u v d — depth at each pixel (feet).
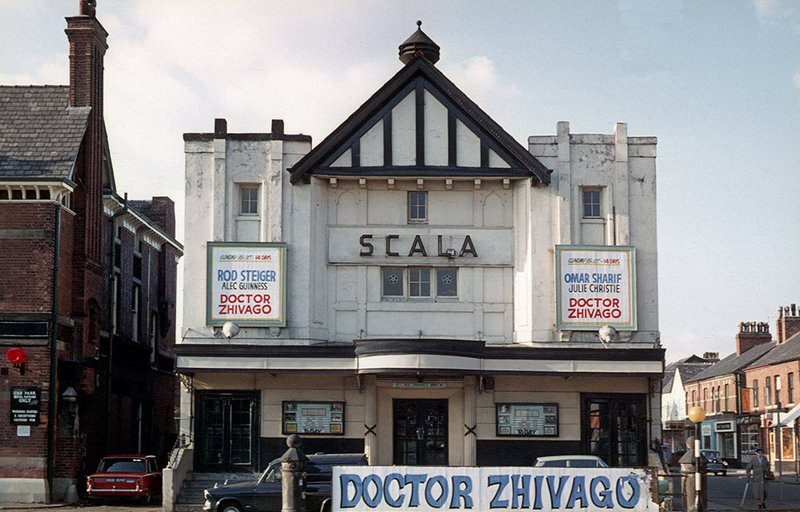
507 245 115.96
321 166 113.39
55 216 113.09
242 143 114.62
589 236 114.83
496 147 114.21
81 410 117.80
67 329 116.06
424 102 114.42
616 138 115.55
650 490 78.69
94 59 123.95
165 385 165.48
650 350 109.19
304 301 112.47
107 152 134.92
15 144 117.08
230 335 109.50
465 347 106.93
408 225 115.96
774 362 249.14
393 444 112.16
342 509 76.59
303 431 111.55
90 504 111.04
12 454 110.11
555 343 112.27
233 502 89.71
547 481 78.07
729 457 277.64
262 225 113.60
